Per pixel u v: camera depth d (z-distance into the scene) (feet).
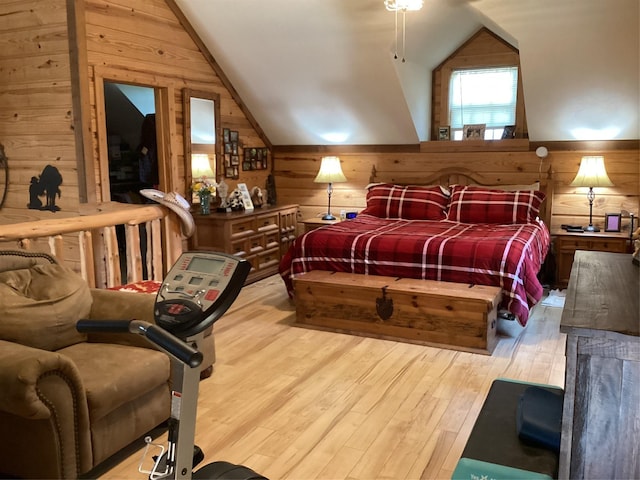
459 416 9.27
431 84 19.39
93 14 13.83
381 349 12.34
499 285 12.75
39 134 14.34
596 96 15.78
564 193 17.85
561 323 5.27
